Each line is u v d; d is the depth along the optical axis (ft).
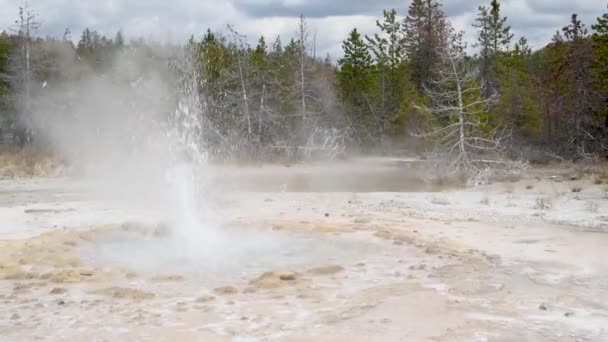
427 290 23.73
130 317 20.70
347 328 19.35
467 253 30.78
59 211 50.47
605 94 109.40
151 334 18.92
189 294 23.79
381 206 53.57
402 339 18.25
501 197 60.54
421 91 167.53
